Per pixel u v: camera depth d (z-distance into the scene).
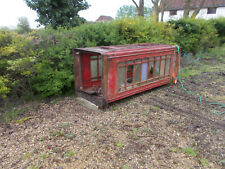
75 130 5.82
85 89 8.03
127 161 4.48
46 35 9.28
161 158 4.57
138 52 7.54
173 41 15.27
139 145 5.04
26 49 8.17
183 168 4.26
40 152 4.83
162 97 8.46
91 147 4.99
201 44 18.25
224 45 21.89
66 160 4.53
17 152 4.88
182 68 13.48
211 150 4.84
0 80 6.44
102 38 10.65
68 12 13.70
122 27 11.95
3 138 5.53
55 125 6.16
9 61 6.88
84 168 4.27
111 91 6.91
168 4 26.06
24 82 8.28
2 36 7.74
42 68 8.12
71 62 8.82
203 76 11.68
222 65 14.44
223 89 9.34
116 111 7.05
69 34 9.94
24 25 9.81
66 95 8.82
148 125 6.05
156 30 14.33
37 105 7.80
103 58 6.32
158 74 9.03
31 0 12.59
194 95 8.66
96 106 7.15
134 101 7.99
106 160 4.52
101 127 5.94
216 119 6.44
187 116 6.64
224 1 29.80
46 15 13.39
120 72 7.08
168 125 6.06
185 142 5.18
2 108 7.54
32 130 5.92
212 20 21.50
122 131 5.71
